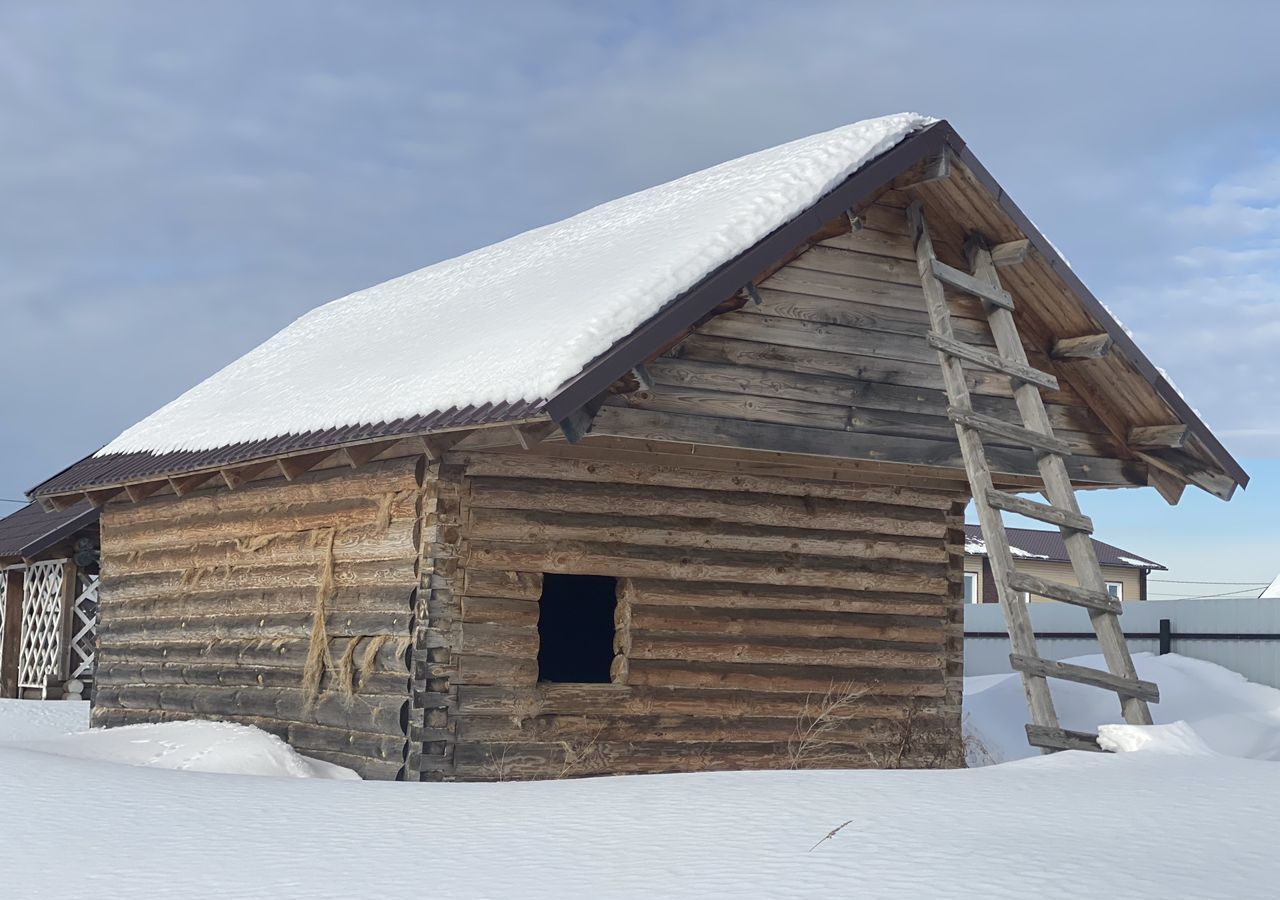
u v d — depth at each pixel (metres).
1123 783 8.20
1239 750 16.22
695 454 11.83
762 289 11.39
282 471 12.30
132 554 16.19
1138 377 12.83
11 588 25.77
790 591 12.38
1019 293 12.83
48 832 7.09
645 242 11.81
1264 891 5.54
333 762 11.83
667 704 11.73
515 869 6.11
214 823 7.38
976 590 37.22
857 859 6.09
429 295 15.99
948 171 11.45
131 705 15.56
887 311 11.91
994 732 17.48
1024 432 12.00
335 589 12.26
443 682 11.00
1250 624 20.81
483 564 11.15
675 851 6.38
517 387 9.62
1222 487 13.21
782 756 12.19
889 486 13.00
